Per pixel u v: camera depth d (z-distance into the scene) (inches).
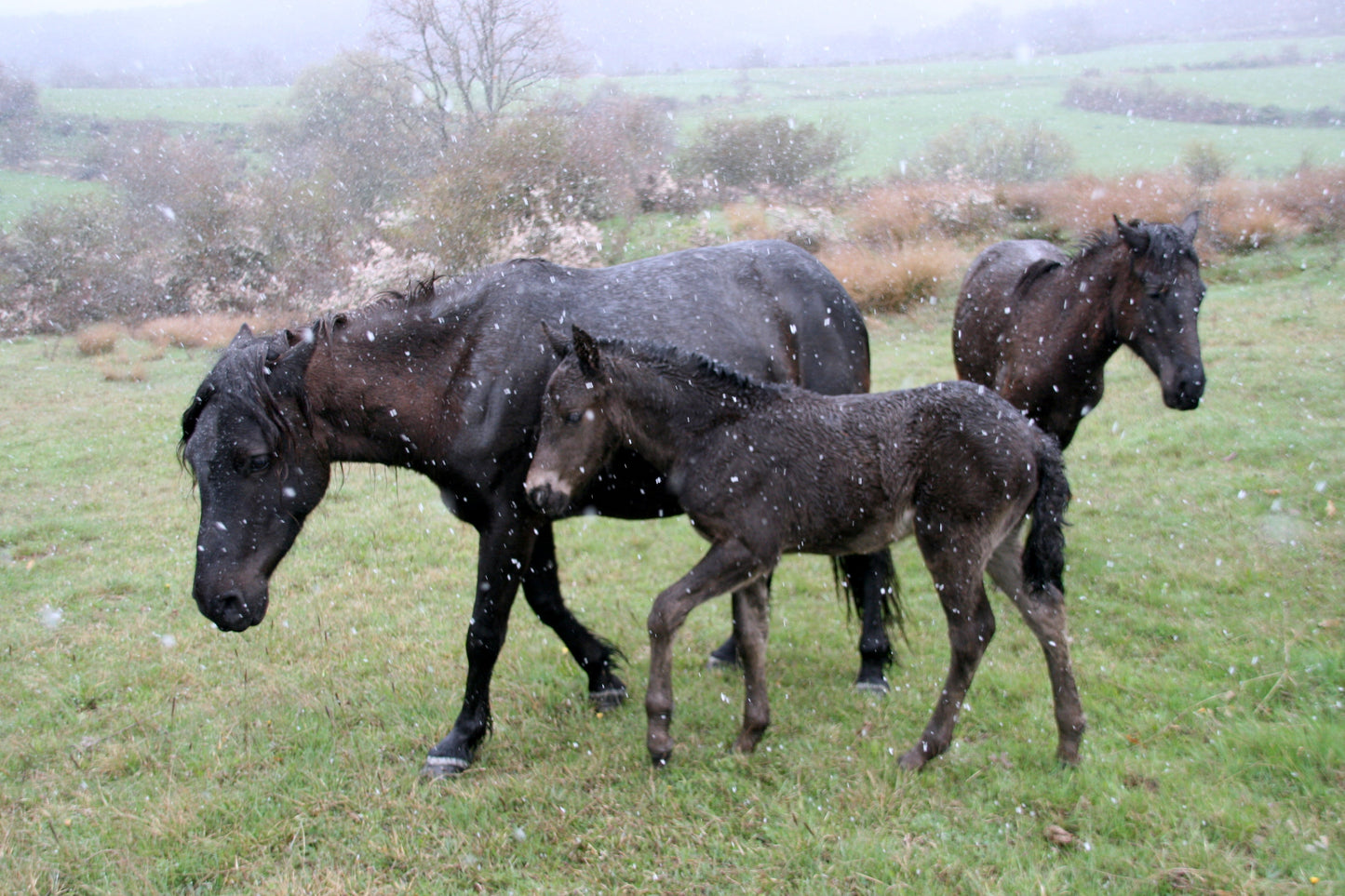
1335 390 310.2
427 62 854.5
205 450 129.3
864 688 163.2
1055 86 1405.0
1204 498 237.0
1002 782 129.3
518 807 131.2
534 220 605.0
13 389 464.8
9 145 1162.0
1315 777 125.6
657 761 137.0
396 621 203.3
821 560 237.1
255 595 133.4
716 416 135.3
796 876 113.7
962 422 128.9
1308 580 187.8
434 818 128.6
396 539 260.1
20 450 353.1
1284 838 113.9
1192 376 171.0
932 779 131.7
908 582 215.2
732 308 162.7
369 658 183.0
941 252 564.7
